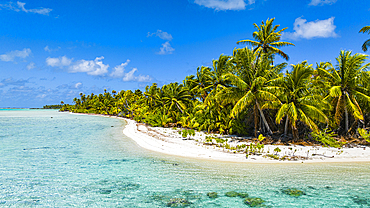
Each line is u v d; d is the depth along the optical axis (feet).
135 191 26.09
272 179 30.35
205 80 100.27
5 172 34.14
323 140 51.29
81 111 407.23
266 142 56.49
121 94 266.36
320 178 30.60
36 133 92.84
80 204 22.43
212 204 22.34
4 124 145.48
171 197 24.26
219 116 76.43
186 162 40.70
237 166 37.50
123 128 118.01
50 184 28.58
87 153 49.83
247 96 57.57
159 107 138.51
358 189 26.25
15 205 22.16
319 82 61.41
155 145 59.47
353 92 58.75
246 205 22.07
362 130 53.16
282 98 56.70
